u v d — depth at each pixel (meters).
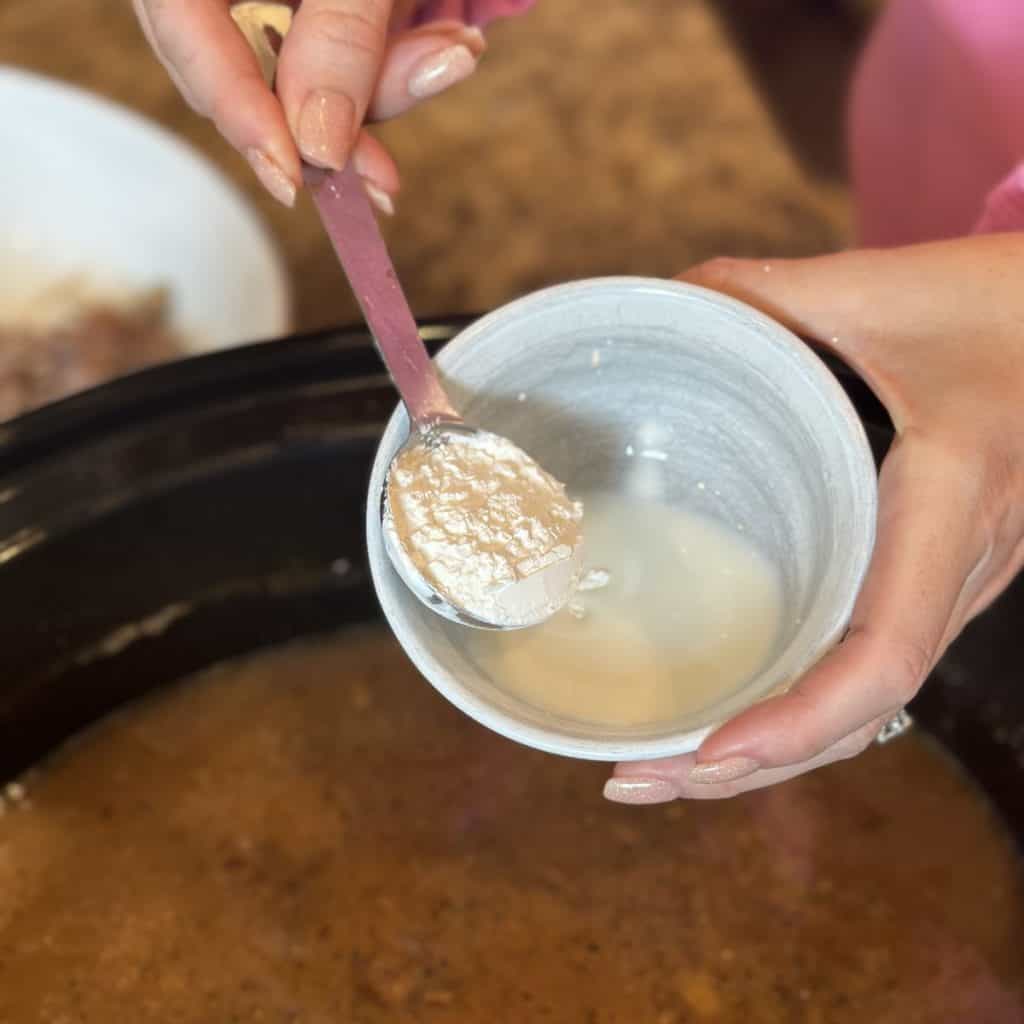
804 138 1.05
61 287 0.84
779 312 0.60
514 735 0.53
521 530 0.55
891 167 0.83
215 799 0.67
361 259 0.57
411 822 0.67
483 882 0.65
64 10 1.08
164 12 0.58
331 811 0.67
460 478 0.55
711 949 0.64
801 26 1.13
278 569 0.69
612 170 1.01
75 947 0.64
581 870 0.66
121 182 0.83
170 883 0.65
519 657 0.56
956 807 0.66
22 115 0.83
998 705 0.66
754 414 0.57
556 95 1.06
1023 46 0.74
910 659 0.54
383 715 0.69
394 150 1.01
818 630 0.53
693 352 0.57
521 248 0.95
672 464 0.59
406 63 0.59
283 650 0.70
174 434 0.65
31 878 0.65
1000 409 0.58
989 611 0.64
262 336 0.77
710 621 0.57
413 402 0.56
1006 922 0.65
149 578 0.67
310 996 0.64
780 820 0.66
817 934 0.65
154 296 0.82
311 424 0.65
